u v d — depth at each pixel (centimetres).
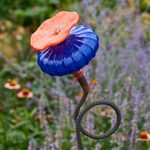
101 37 299
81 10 388
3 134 262
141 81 263
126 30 320
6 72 341
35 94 306
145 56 290
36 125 272
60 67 133
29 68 332
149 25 347
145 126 236
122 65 292
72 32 135
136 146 231
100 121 250
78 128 146
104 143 233
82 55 132
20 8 443
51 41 130
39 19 421
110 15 325
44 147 234
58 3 434
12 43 389
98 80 271
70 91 292
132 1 342
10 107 306
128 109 243
